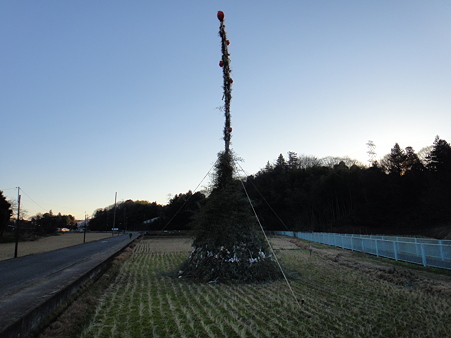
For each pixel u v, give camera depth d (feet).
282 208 204.23
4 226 158.10
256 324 18.70
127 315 20.80
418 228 132.05
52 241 148.87
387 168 163.43
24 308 17.65
